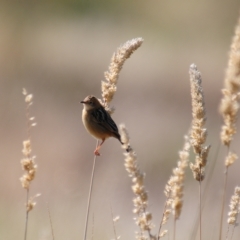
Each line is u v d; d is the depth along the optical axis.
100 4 34.75
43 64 26.16
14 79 24.42
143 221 5.08
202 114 5.52
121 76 25.62
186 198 12.63
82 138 18.14
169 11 34.81
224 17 34.06
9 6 32.41
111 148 17.20
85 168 15.54
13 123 18.98
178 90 24.38
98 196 12.52
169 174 15.98
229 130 5.32
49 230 9.73
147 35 31.98
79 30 31.23
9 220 10.13
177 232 9.83
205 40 31.98
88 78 25.19
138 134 19.23
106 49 28.62
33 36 29.59
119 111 21.80
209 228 9.07
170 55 29.03
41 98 22.09
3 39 28.50
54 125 19.23
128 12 34.75
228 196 13.77
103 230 9.91
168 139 18.73
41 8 33.00
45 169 15.20
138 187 5.07
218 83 26.19
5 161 15.26
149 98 23.45
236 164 14.97
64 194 12.34
